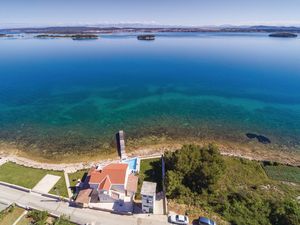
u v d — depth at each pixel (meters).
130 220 36.72
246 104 92.62
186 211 38.31
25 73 141.25
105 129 73.25
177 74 139.50
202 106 91.44
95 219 36.94
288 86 112.12
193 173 44.53
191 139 67.88
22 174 49.03
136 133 70.88
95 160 57.41
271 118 79.94
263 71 141.25
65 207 39.59
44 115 83.00
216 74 137.25
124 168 44.38
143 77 134.12
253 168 52.81
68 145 64.38
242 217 36.75
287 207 37.41
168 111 87.12
